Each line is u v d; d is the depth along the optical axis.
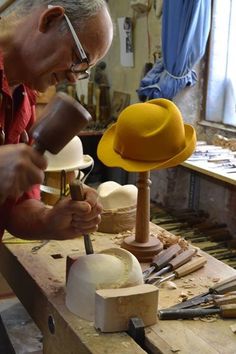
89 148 3.71
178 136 1.42
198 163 2.79
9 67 1.25
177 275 1.41
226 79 3.28
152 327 1.14
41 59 1.22
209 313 1.19
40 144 0.97
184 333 1.11
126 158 1.45
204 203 3.26
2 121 1.27
